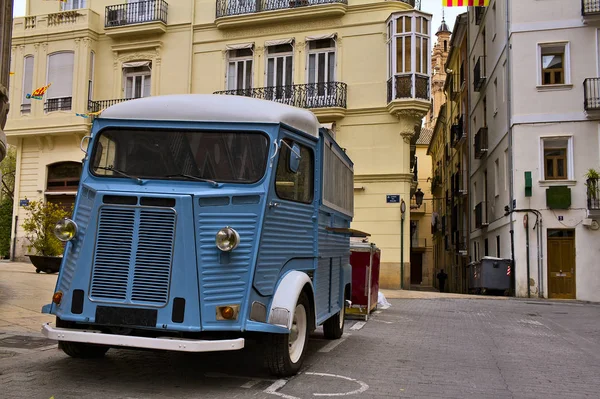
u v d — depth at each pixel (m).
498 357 8.68
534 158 22.22
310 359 7.87
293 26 24.86
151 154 6.37
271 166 6.20
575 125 21.98
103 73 27.12
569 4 22.48
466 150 33.72
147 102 6.63
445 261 44.78
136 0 26.78
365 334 10.58
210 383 6.22
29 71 27.28
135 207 5.85
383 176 23.17
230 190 6.04
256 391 5.93
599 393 6.54
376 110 23.55
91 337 5.60
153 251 5.75
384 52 23.77
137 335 5.82
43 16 27.25
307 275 6.84
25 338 8.49
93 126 6.60
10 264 24.36
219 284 5.75
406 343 9.70
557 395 6.37
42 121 26.59
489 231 27.09
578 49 22.30
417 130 24.36
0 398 5.40
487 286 21.97
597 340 11.07
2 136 12.24
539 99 22.41
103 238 5.88
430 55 23.33
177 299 5.65
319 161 7.40
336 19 24.33
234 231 5.78
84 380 6.18
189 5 26.34
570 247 21.62
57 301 6.01
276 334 6.24
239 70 25.73
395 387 6.44
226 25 25.42
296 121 6.77
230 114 6.39
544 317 14.81
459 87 37.25
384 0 23.84
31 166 27.39
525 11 22.86
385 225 23.00
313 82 24.58
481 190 29.88
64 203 26.89
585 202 21.56
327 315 8.08
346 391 6.13
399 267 22.72
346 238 9.72
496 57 25.84
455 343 9.91
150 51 26.72
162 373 6.64
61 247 19.70
